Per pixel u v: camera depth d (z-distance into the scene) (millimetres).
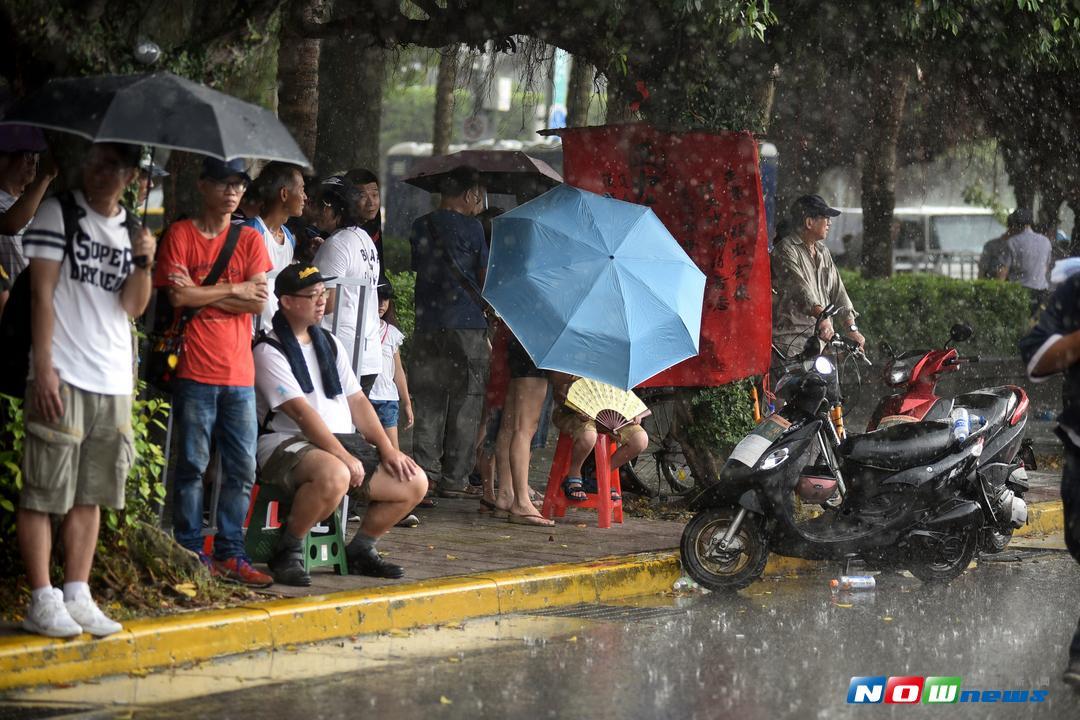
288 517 12109
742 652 11102
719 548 13477
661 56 17266
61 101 10156
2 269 11570
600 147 17250
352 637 11383
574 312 14320
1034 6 19391
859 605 13203
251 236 11508
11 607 10398
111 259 9906
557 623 12164
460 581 12477
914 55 20625
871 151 33812
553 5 17750
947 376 31375
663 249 15047
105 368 9906
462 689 9820
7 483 10453
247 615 10820
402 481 12500
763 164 33594
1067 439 9961
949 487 14078
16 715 8883
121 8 11609
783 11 18469
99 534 11102
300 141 23656
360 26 19344
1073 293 9820
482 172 22203
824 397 13727
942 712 9430
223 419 11680
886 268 35625
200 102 10141
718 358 16953
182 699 9383
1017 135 27391
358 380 13188
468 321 17250
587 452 15914
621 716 9211
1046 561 15953
